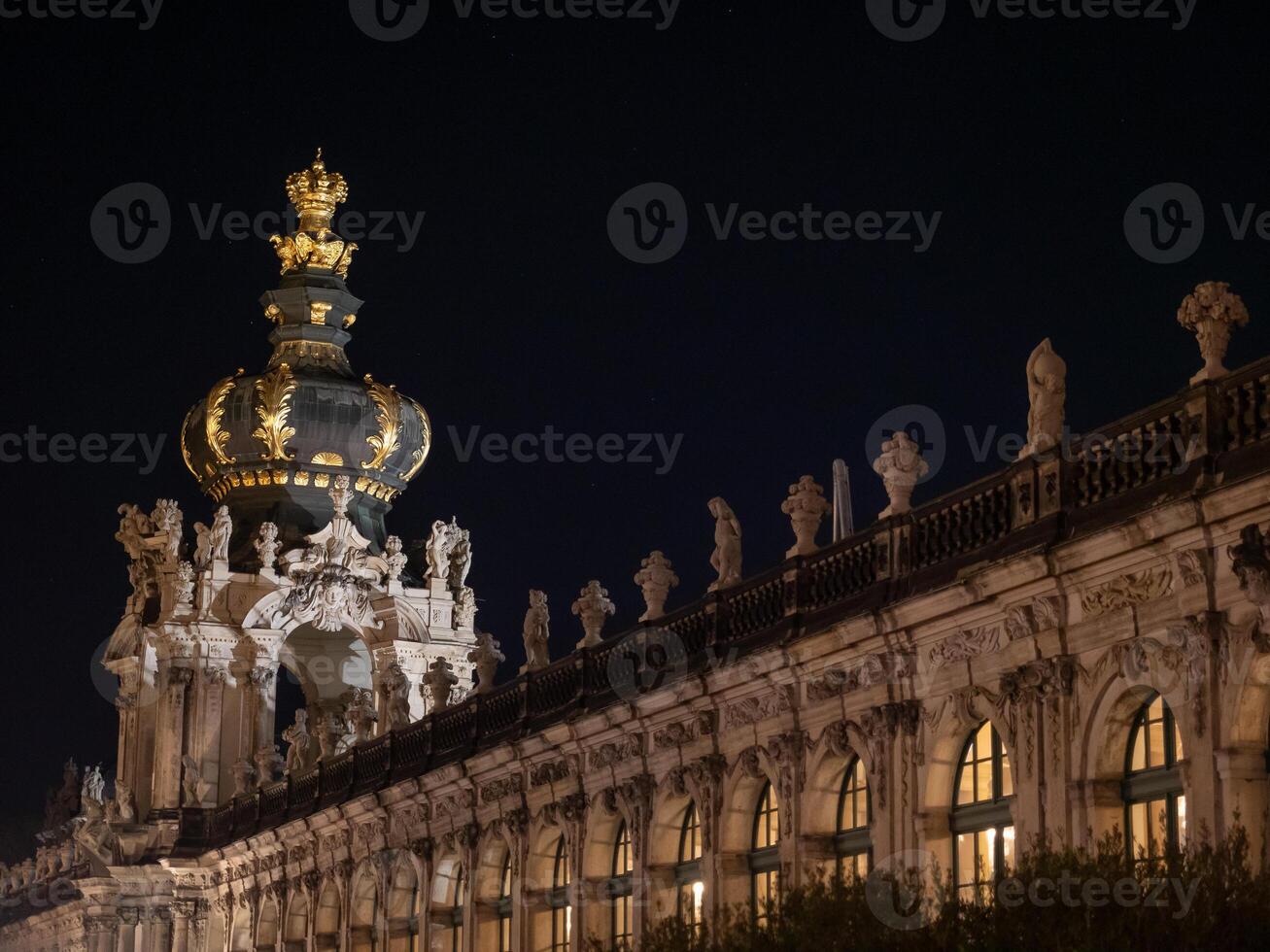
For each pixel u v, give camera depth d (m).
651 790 50.59
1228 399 31.77
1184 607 32.34
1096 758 34.62
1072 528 35.34
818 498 45.28
